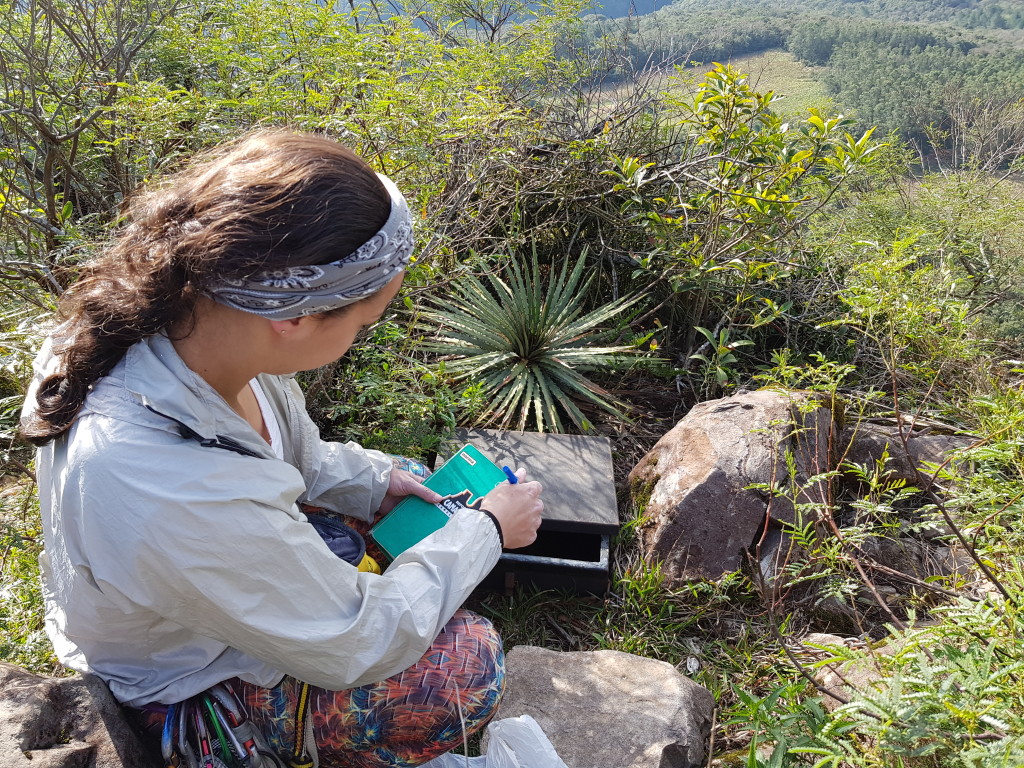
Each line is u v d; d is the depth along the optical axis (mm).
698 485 2525
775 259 3795
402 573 1328
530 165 4086
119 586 1105
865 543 2520
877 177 5223
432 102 3361
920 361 3354
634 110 4262
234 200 1007
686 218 3729
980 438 2539
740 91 3555
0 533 2047
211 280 1022
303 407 1683
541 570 2383
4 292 2699
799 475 2533
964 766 1412
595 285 4020
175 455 1090
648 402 3475
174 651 1296
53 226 2971
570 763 1796
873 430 2910
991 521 1995
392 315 3219
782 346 3740
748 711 1757
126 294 1074
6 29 3514
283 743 1379
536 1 5602
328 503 1773
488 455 2789
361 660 1239
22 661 1768
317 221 994
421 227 2947
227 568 1112
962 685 1429
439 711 1381
